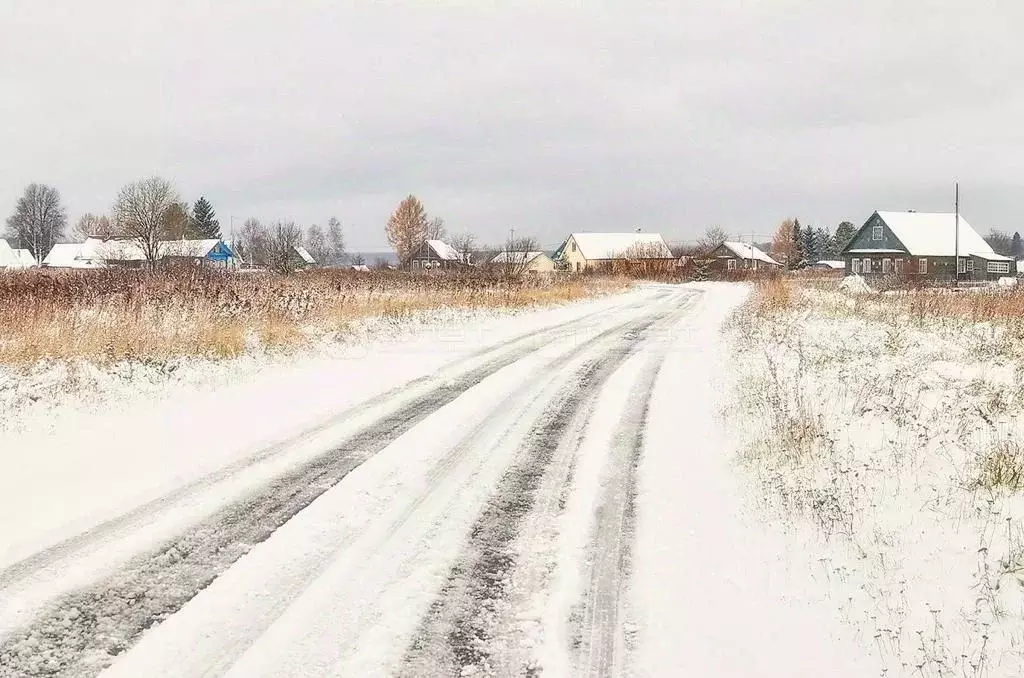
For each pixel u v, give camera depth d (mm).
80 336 11742
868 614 4359
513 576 4891
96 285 16703
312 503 6141
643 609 4480
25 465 7000
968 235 71375
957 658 3838
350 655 3910
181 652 3883
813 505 5773
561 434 8617
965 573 4617
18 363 10641
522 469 7227
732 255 101688
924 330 16641
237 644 3977
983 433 7145
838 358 12039
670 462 7496
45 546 5160
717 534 5617
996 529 5102
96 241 73062
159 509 5922
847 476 6320
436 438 8289
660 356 15289
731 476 6996
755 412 8992
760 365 12422
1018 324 16328
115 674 3678
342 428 8680
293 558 5070
